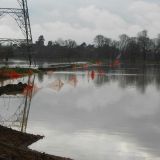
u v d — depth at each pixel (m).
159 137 26.98
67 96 49.16
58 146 23.69
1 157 16.95
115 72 115.50
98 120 32.78
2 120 31.25
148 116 35.44
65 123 31.02
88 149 23.34
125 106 41.34
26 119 32.12
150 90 59.78
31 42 83.06
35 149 22.64
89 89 59.78
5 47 126.06
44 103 42.16
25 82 66.50
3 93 49.16
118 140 25.86
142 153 22.86
